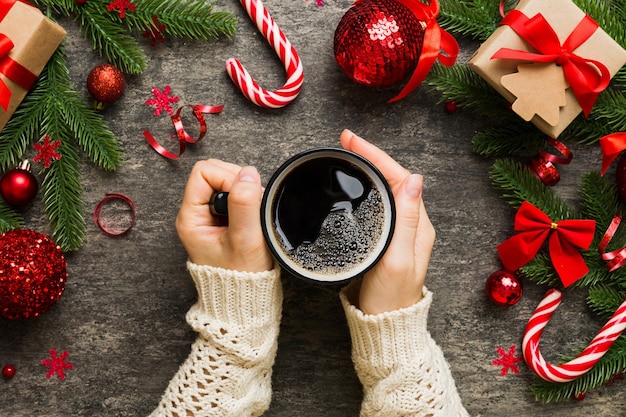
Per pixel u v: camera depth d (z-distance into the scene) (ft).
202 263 2.21
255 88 2.38
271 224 2.07
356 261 2.09
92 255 2.48
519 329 2.54
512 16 2.26
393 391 2.19
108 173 2.46
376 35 2.21
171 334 2.50
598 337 2.41
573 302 2.54
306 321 2.52
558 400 2.54
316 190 2.09
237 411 2.22
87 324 2.49
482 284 2.53
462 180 2.50
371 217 2.09
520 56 2.22
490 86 2.39
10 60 2.22
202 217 2.21
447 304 2.52
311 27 2.46
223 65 2.46
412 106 2.48
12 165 2.42
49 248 2.27
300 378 2.53
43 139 2.36
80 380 2.50
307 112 2.47
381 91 2.48
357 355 2.25
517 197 2.44
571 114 2.31
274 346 2.30
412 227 2.13
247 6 2.38
